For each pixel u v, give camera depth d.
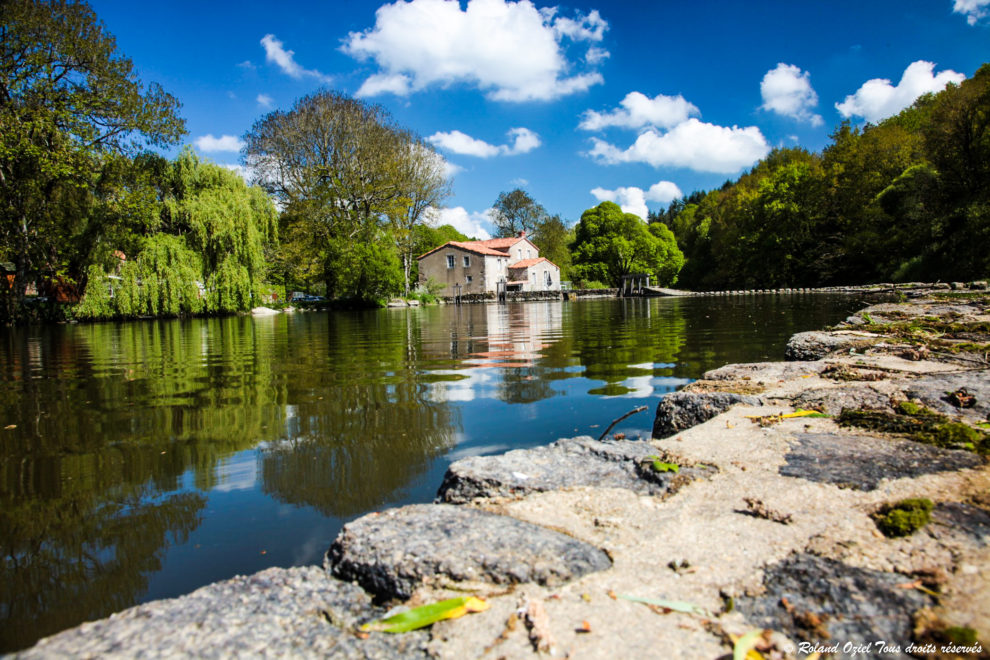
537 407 4.05
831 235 41.56
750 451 2.21
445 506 1.82
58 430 3.71
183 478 2.73
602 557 1.45
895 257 32.75
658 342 8.16
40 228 18.47
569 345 8.14
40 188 18.38
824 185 41.47
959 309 8.28
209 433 3.55
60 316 18.80
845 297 21.95
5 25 17.64
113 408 4.40
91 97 19.03
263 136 32.34
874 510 1.62
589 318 15.62
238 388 5.19
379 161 33.16
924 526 1.48
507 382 5.12
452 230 73.94
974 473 1.86
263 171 32.94
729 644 1.10
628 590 1.30
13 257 18.20
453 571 1.39
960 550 1.36
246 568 1.85
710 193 79.62
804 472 1.94
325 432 3.50
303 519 2.23
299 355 7.86
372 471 2.77
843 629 1.12
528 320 15.61
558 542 1.52
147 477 2.76
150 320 20.02
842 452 2.13
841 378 3.57
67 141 18.67
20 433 3.65
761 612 1.19
